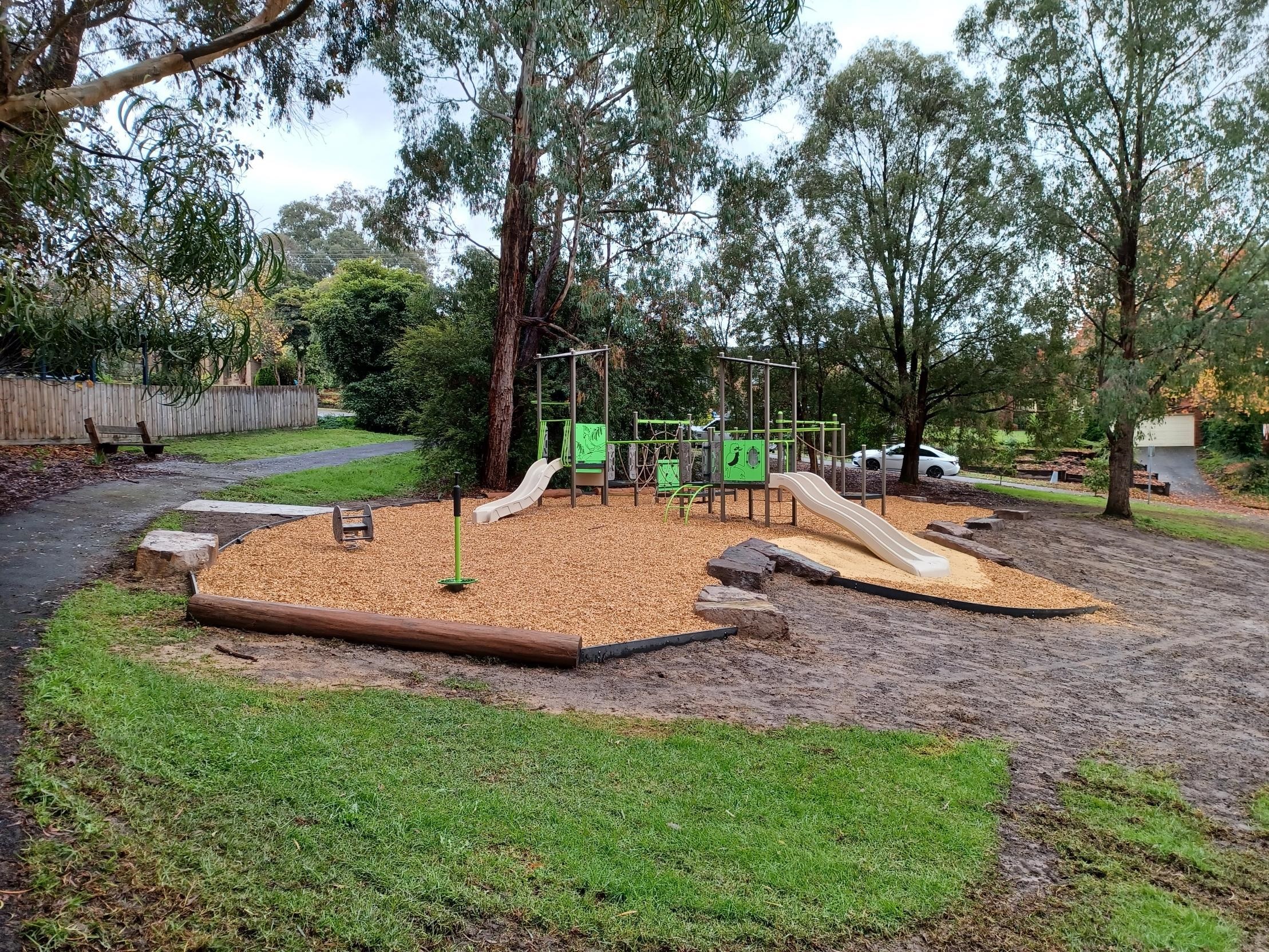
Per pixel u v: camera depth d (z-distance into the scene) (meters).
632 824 3.64
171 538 8.10
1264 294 16.44
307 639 5.95
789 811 3.94
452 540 10.59
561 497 17.53
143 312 4.40
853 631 7.74
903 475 24.50
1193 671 7.84
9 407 17.66
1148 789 4.73
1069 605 10.20
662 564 9.35
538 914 2.90
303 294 45.88
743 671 6.20
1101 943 3.18
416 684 5.20
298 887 2.87
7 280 3.80
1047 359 20.47
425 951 2.66
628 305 17.86
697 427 21.11
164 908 2.66
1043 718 5.90
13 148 4.06
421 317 24.34
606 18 14.75
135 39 9.87
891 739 5.04
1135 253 18.53
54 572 7.13
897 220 21.36
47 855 2.78
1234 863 3.95
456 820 3.45
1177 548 16.78
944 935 3.12
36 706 3.90
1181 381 17.59
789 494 18.75
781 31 5.43
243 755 3.74
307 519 11.67
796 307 22.36
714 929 2.96
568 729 4.67
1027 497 24.41
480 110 17.70
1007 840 3.94
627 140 17.16
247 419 27.16
